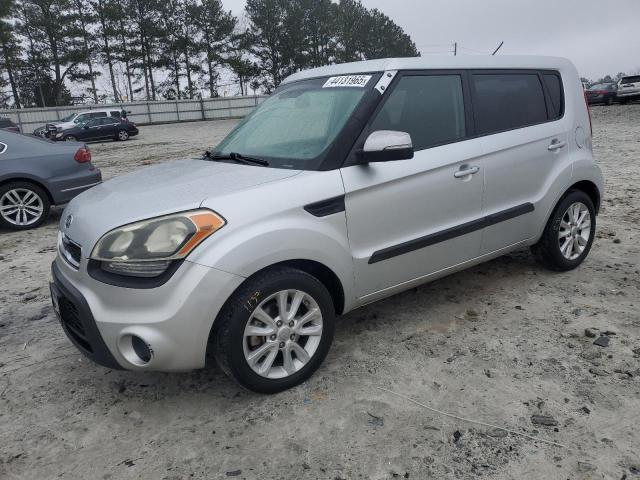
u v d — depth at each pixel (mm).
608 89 28391
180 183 2996
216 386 3076
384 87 3260
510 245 3980
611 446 2451
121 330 2561
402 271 3340
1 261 5707
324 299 2963
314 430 2645
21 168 6992
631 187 7770
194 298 2527
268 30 55031
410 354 3312
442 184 3410
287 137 3367
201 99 47750
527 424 2621
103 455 2551
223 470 2414
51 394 3072
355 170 3039
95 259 2623
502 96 3879
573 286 4223
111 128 26219
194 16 53062
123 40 53156
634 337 3395
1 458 2555
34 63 51188
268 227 2695
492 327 3615
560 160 4172
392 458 2436
